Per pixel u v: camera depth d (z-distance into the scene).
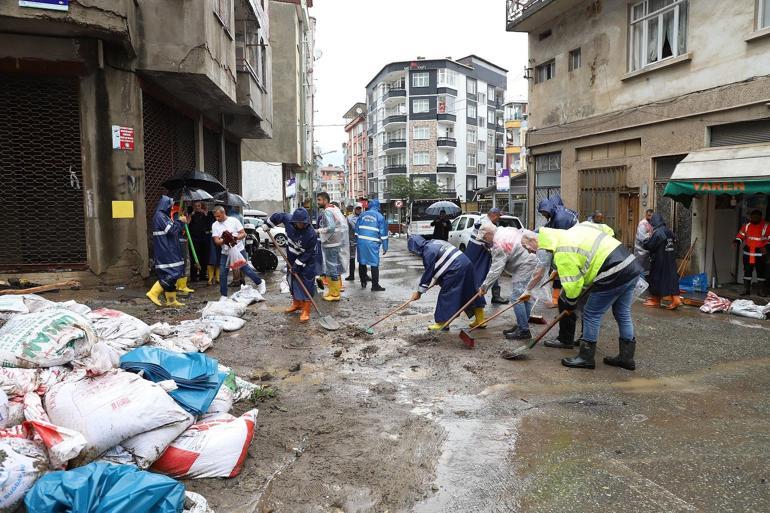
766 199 10.60
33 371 3.29
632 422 4.26
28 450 2.69
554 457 3.68
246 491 3.17
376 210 10.77
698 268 11.30
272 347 6.33
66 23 8.26
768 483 3.33
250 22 15.34
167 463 3.21
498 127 65.81
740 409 4.52
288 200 34.44
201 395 3.54
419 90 58.41
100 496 2.41
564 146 15.95
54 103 9.14
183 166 13.28
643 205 12.86
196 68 10.02
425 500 3.17
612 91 13.95
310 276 7.65
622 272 5.28
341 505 3.10
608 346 6.56
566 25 15.69
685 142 11.64
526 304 6.80
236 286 10.64
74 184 9.30
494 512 3.05
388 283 11.86
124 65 9.47
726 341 6.81
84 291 9.04
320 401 4.68
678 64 11.83
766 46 9.93
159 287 8.32
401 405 4.61
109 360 3.34
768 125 10.00
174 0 9.84
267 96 18.31
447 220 17.53
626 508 3.06
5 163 9.03
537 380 5.26
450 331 7.18
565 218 8.45
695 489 3.26
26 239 9.22
